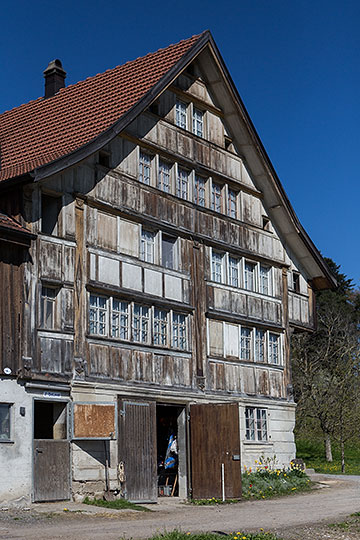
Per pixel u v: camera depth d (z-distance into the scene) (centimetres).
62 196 1894
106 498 1853
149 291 2119
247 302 2520
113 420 1905
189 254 2300
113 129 1964
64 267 1866
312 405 3825
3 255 1727
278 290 2694
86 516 1593
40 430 2009
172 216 2250
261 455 2475
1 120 2419
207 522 1560
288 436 2619
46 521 1493
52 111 2266
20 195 1783
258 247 2619
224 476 2112
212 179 2456
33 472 1712
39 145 2030
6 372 1684
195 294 2297
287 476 2431
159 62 2284
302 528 1452
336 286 2948
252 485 2236
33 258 1791
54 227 1895
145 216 2139
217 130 2512
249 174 2636
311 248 2808
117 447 1928
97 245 1972
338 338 4338
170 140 2288
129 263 2062
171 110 2320
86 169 1972
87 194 1962
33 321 1764
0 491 1642
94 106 2159
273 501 2061
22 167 1836
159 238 2188
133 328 2048
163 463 2325
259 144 2572
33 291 1777
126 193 2091
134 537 1288
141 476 1981
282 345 2672
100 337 1928
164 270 2184
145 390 2041
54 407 1845
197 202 2381
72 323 1862
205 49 2412
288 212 2692
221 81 2473
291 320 2748
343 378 3794
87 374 1880
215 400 2306
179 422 2217
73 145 1930
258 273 2605
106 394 1920
